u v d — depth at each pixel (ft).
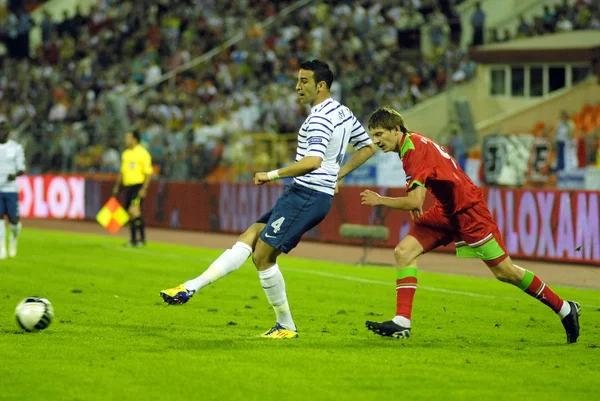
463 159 274.77
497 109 329.93
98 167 360.28
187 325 119.44
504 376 89.35
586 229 204.44
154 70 416.26
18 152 208.44
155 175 340.59
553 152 255.09
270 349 101.19
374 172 272.10
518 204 218.79
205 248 248.11
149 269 193.88
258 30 404.57
